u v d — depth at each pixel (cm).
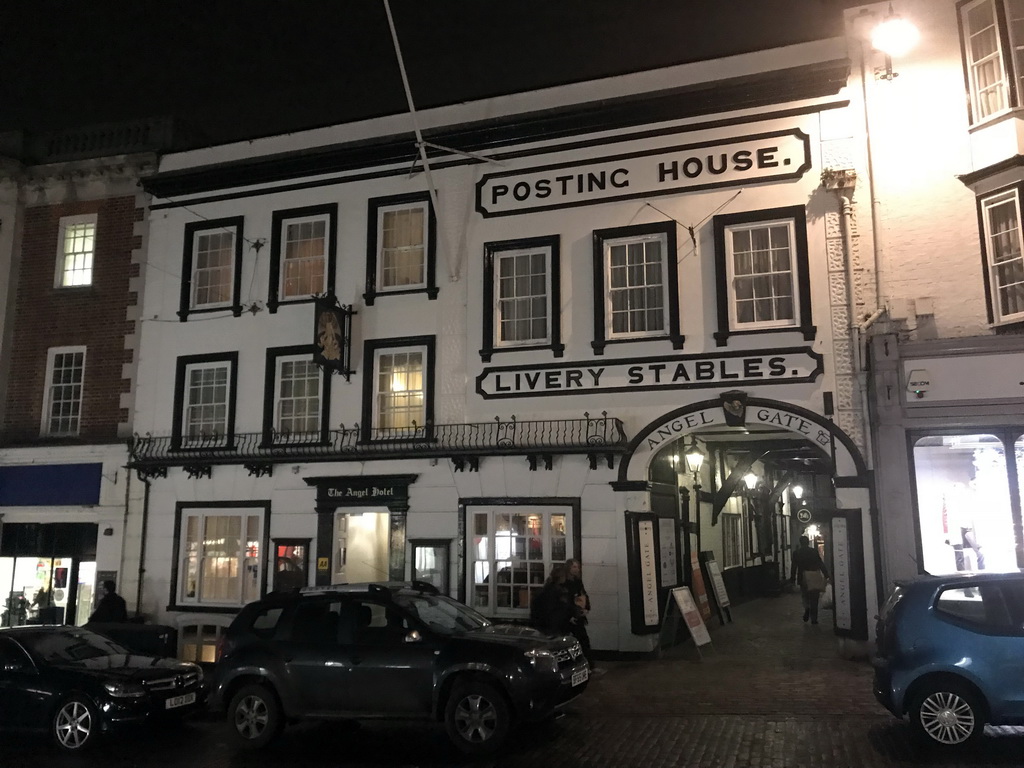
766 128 1481
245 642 991
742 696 1104
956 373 1293
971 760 798
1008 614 830
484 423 1553
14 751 980
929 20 1438
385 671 925
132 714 988
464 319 1608
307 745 973
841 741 877
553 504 1496
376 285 1680
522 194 1605
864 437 1357
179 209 1842
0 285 1900
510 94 1638
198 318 1788
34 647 1050
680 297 1481
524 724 992
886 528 1296
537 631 998
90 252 1905
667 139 1532
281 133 1789
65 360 1875
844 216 1416
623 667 1333
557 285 1554
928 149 1405
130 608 1705
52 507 1795
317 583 1602
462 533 1537
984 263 1352
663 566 1538
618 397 1491
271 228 1767
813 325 1405
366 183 1717
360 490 1609
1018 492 1259
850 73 1455
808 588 1753
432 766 861
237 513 1686
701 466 1884
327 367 1588
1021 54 1361
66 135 1947
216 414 1750
